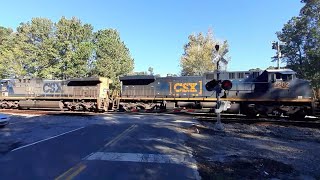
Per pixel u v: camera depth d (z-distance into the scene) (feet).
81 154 37.50
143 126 62.95
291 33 162.50
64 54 200.64
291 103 80.64
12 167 31.58
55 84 114.73
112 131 56.29
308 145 45.70
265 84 83.61
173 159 35.04
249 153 39.50
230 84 58.70
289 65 166.40
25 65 203.51
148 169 30.89
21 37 208.74
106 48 205.16
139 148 41.11
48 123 69.10
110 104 109.60
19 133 54.34
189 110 94.38
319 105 82.84
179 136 50.96
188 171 30.22
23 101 116.78
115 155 36.86
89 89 108.78
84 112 101.40
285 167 32.76
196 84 95.14
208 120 73.77
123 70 210.18
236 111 85.87
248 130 59.72
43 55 196.75
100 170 30.40
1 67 190.60
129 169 30.81
